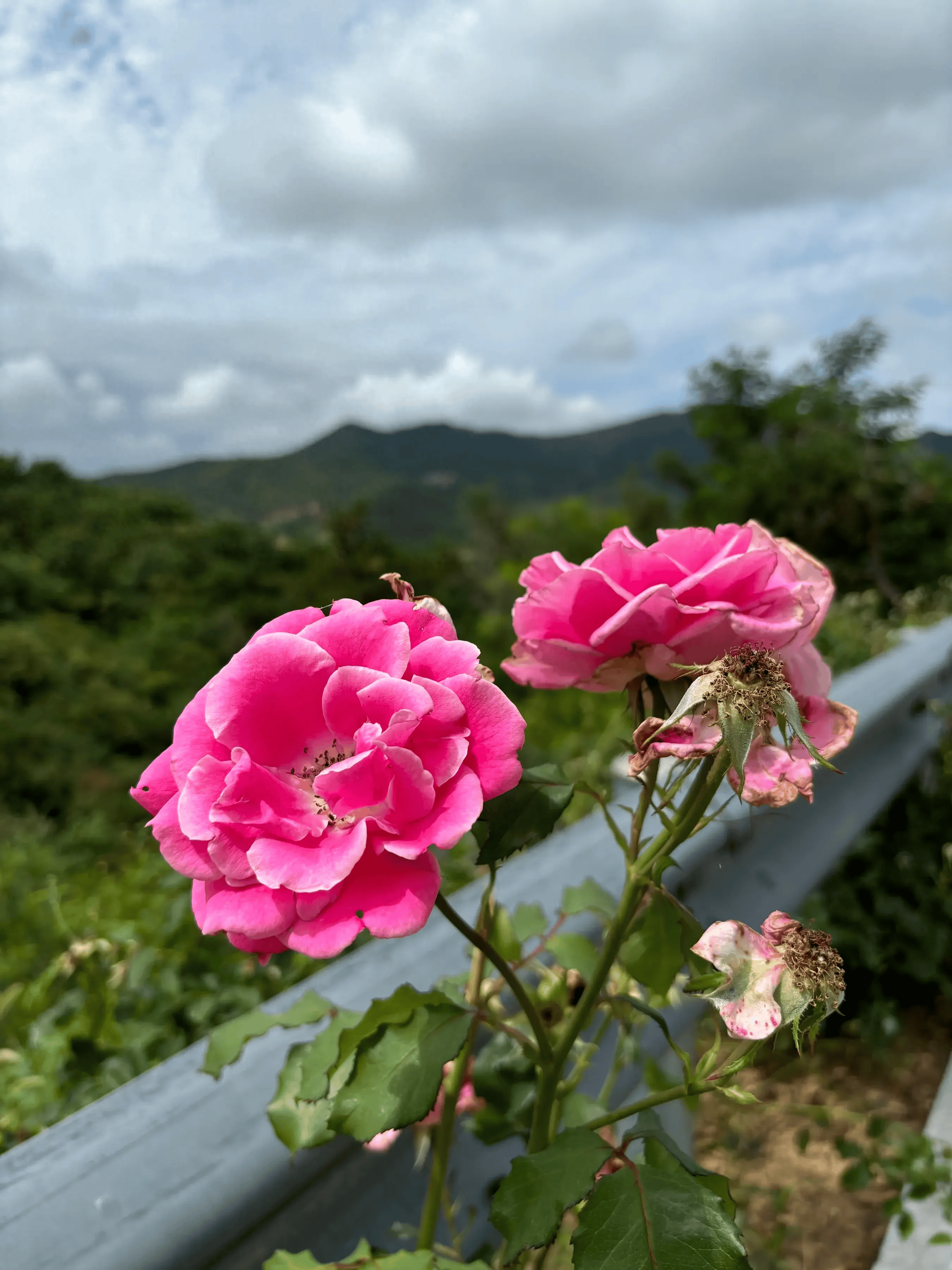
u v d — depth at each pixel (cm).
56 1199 84
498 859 93
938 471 1886
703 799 90
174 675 2920
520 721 81
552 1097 100
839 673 661
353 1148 109
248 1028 106
